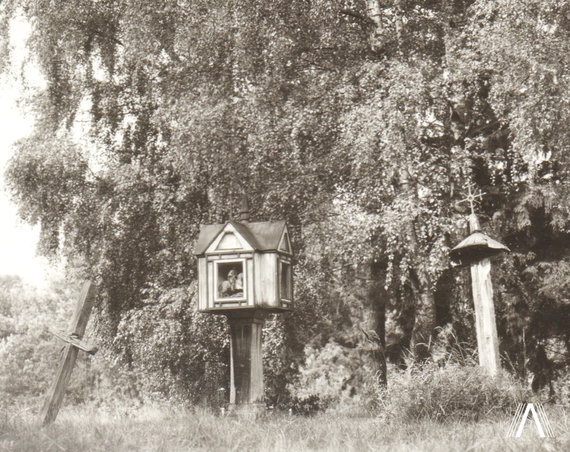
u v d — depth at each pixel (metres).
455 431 8.99
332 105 19.16
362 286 20.97
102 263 19.95
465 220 18.14
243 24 19.11
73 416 12.45
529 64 16.77
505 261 19.59
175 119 18.83
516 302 19.64
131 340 19.77
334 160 18.73
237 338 12.62
